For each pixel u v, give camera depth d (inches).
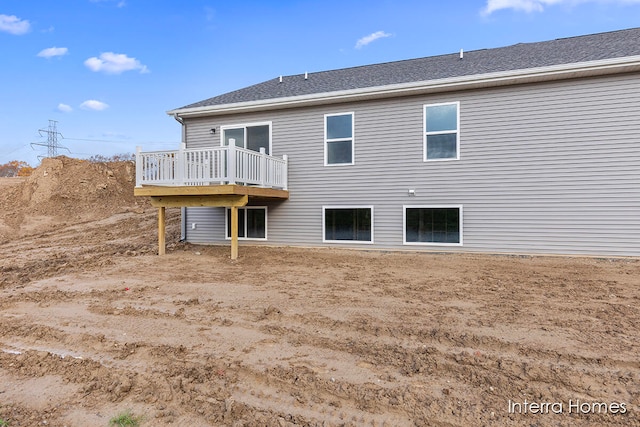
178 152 343.9
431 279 249.9
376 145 377.4
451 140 351.3
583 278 244.1
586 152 311.1
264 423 94.1
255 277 263.4
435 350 131.1
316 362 125.6
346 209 390.3
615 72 300.4
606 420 91.6
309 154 403.9
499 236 336.8
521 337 141.6
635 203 299.1
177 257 353.1
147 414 100.4
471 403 99.7
